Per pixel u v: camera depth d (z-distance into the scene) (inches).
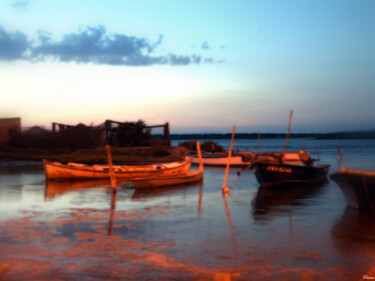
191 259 299.4
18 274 266.7
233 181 877.2
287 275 263.4
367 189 470.9
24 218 460.8
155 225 421.4
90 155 1537.9
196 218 458.9
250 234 378.0
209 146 1897.1
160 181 753.0
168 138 1908.2
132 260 297.3
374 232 379.2
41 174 1035.3
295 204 552.1
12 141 1872.5
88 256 307.7
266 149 3415.4
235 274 266.1
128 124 1893.5
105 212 499.5
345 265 282.8
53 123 1894.7
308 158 979.9
